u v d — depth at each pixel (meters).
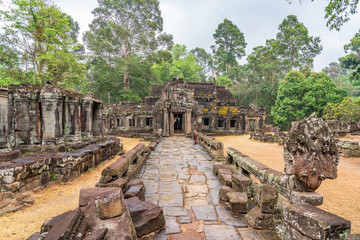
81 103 12.37
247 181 4.78
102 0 36.03
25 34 18.72
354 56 32.09
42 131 9.97
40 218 4.61
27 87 9.52
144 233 3.27
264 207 3.54
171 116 22.98
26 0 18.47
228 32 68.31
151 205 3.63
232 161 7.68
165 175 7.09
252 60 55.88
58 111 9.56
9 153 6.88
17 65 18.75
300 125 3.19
